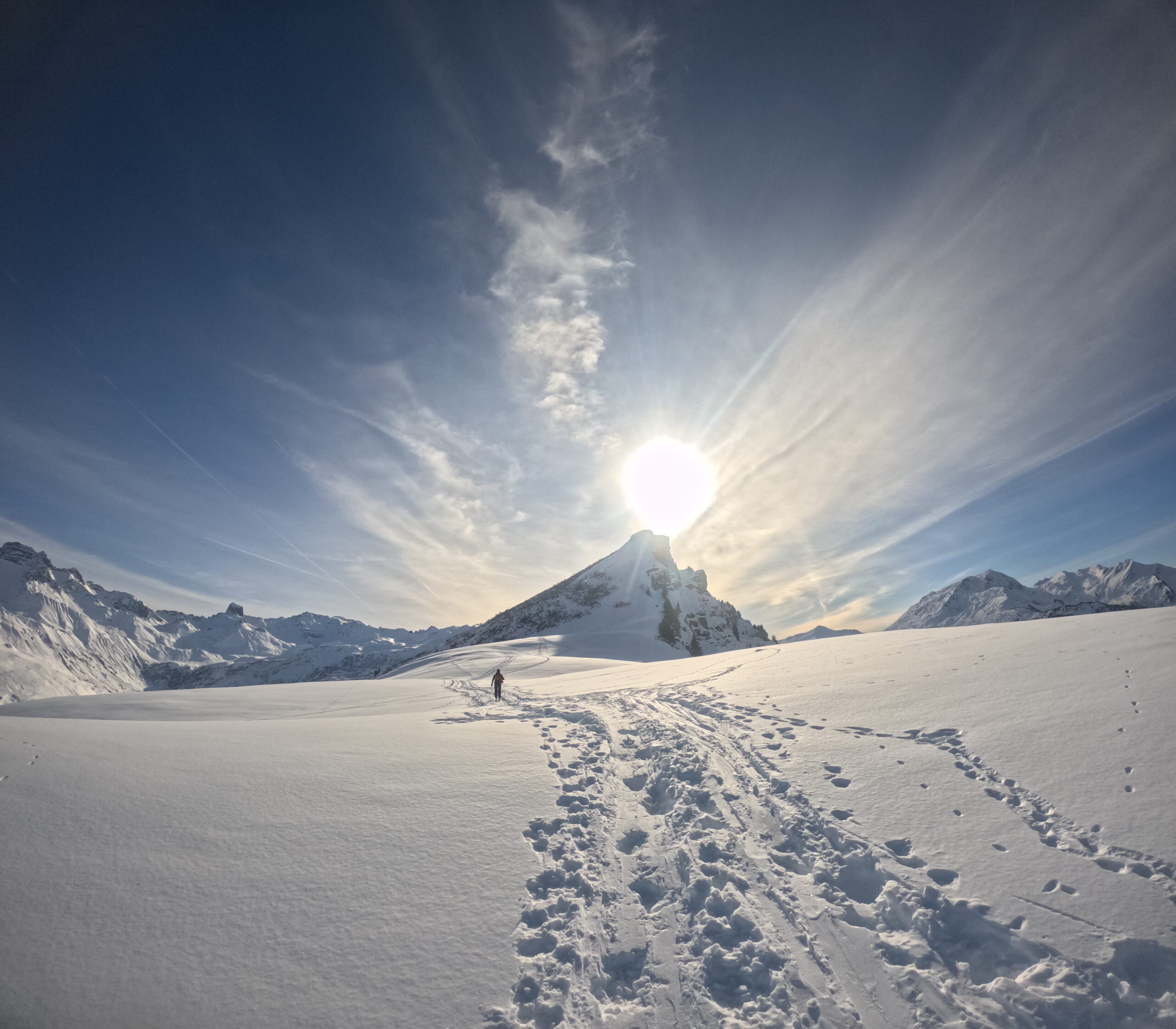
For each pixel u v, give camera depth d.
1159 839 6.65
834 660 21.83
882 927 6.37
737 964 6.02
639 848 8.70
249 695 36.75
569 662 62.06
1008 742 9.92
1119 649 13.98
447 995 5.66
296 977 5.78
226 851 7.90
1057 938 5.72
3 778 9.42
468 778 11.12
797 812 8.96
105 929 6.24
